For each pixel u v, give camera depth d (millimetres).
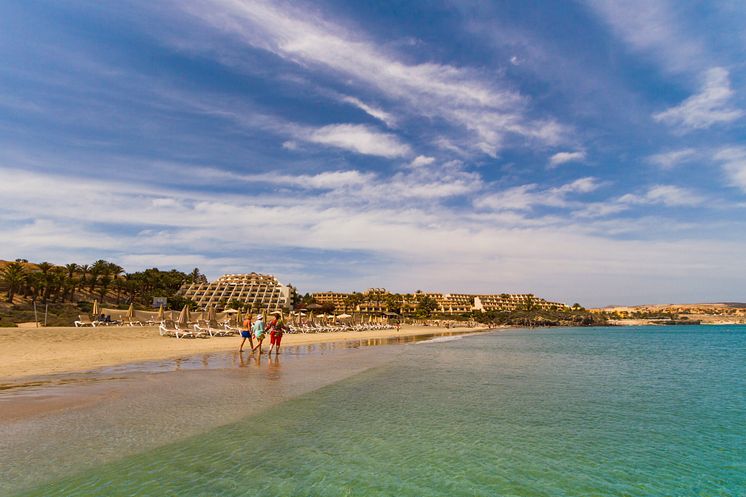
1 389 11031
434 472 6270
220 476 5762
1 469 5672
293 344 33344
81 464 5945
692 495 5766
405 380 14836
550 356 27656
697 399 12391
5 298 70688
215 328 38562
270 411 9250
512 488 5820
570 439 8086
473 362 22312
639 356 28594
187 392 10938
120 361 17625
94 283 93188
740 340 56281
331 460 6559
